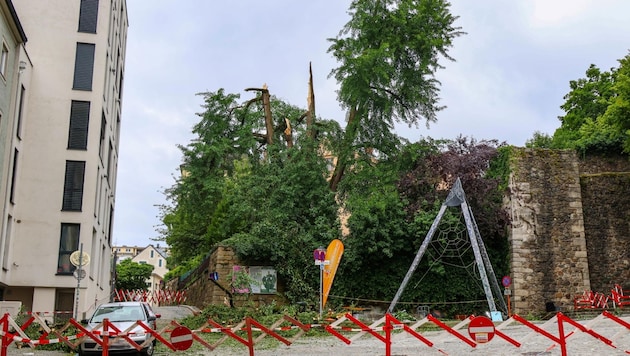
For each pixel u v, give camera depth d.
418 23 32.91
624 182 31.64
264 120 36.53
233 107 34.88
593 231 31.09
